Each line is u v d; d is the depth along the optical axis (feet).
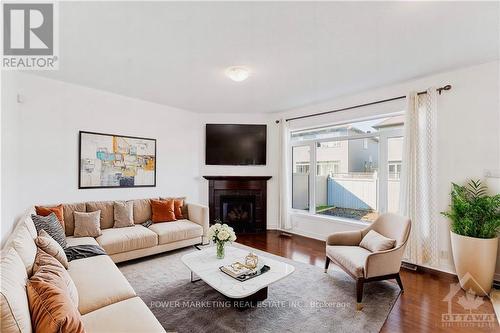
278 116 16.39
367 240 8.89
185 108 15.49
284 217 15.62
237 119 16.65
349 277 9.11
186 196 15.74
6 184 7.99
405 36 7.20
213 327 6.21
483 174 8.98
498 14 6.15
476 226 8.09
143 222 12.35
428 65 9.18
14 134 9.07
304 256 11.40
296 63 8.99
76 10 5.96
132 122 13.30
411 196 10.14
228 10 5.98
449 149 9.70
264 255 11.51
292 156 16.42
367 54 8.30
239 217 16.71
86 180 11.64
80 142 11.44
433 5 5.82
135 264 10.09
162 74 10.05
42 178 10.39
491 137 8.86
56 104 10.75
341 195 14.03
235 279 6.69
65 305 3.77
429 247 9.89
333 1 5.65
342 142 13.94
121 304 5.13
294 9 5.95
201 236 12.57
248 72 9.76
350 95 12.71
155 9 5.93
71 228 10.05
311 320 6.52
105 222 11.10
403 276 9.21
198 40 7.39
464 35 7.16
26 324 3.37
